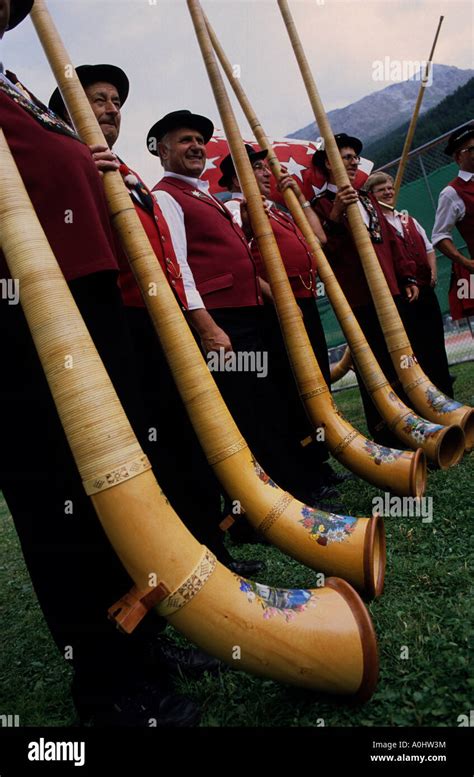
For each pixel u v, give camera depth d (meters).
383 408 3.76
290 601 1.61
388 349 4.16
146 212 2.64
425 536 2.73
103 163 2.13
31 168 1.69
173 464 2.47
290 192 4.05
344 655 1.53
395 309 4.16
